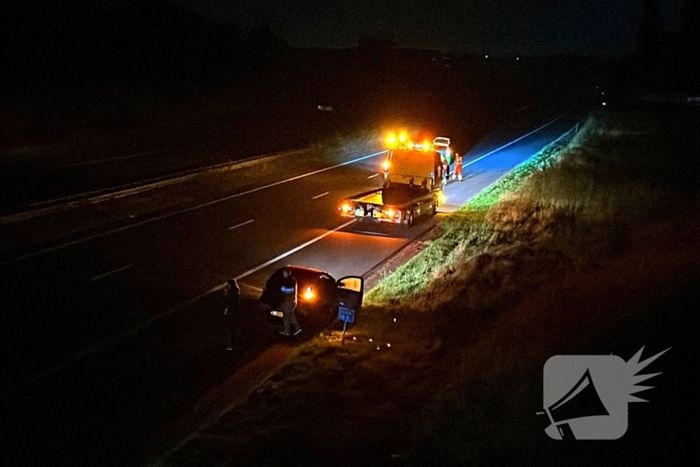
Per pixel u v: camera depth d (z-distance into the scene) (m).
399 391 11.91
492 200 31.92
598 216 23.47
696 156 37.22
